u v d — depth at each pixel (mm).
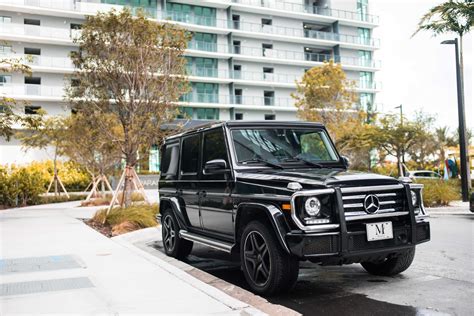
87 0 44875
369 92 58281
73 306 4371
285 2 55094
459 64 16766
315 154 6195
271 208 4719
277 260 4680
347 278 5805
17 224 12195
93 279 5492
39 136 26203
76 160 22906
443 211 14188
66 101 13750
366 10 60656
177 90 13211
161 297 4625
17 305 4441
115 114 13016
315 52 56875
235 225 5438
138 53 12523
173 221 7375
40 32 41969
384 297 4867
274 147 5988
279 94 53344
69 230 10703
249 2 53156
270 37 52406
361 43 58219
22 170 21719
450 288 5191
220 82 49719
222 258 7578
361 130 26859
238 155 5727
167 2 48625
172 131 13492
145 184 35500
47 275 5781
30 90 40969
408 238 4879
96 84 12781
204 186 6301
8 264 6566
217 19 50188
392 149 27281
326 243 4422
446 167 24969
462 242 8477
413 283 5449
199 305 4312
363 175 4996
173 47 13102
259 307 4473
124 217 11047
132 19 12766
